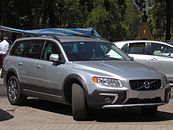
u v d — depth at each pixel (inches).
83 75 425.7
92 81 417.7
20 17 1808.6
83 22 2484.0
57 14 2087.8
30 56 512.7
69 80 440.1
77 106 428.1
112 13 2519.7
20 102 534.6
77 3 2226.9
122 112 492.4
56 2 1996.8
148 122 428.8
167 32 1899.6
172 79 739.4
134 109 512.7
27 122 429.4
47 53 486.9
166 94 436.1
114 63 446.3
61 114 479.5
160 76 432.1
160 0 2139.5
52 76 466.3
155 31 2298.2
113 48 491.5
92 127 391.9
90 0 2098.9
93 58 466.0
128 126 395.2
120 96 409.7
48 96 477.1
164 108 523.2
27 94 514.3
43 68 480.7
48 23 2098.9
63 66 452.4
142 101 418.3
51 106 534.3
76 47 474.0
